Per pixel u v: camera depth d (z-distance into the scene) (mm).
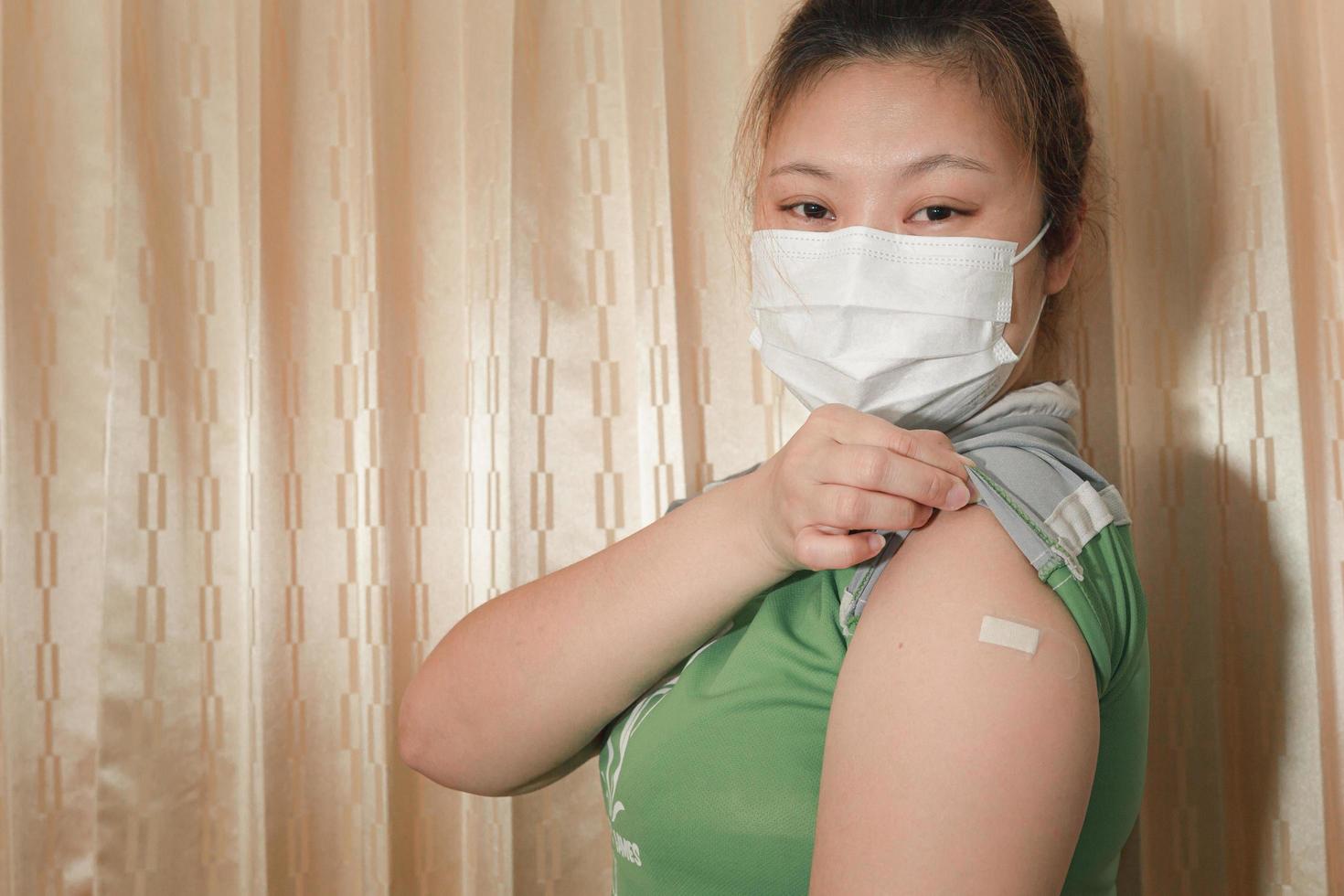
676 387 1370
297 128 1442
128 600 1390
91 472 1437
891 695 503
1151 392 1258
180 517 1414
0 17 1418
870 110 705
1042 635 504
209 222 1441
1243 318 1231
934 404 741
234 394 1438
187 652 1411
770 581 658
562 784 1377
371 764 1389
